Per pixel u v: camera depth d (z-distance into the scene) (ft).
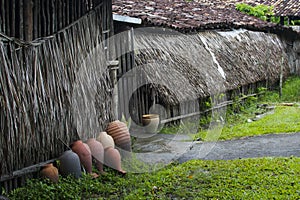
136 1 42.83
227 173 23.95
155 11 39.27
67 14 23.80
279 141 31.42
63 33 23.35
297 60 59.67
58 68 22.85
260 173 23.70
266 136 33.09
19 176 20.70
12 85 20.02
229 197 20.27
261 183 22.08
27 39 21.12
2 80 19.47
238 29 49.90
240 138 32.86
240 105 43.91
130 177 23.54
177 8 44.96
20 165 20.75
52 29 22.79
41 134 21.79
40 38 21.90
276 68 52.24
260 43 51.75
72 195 20.39
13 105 19.94
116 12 34.60
